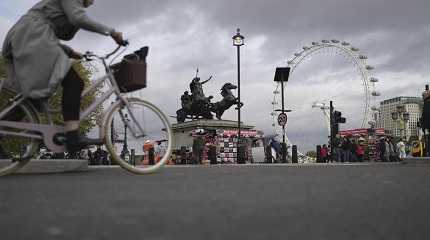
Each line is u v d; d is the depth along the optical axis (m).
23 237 1.89
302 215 2.47
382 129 41.09
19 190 3.72
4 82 5.36
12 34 5.19
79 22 5.31
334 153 30.84
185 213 2.52
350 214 2.51
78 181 4.68
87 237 1.89
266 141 39.31
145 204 2.89
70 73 5.30
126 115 5.91
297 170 7.53
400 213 2.55
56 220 2.29
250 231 2.04
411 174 6.11
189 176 5.56
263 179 5.04
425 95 14.00
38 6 5.27
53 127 5.34
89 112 5.59
